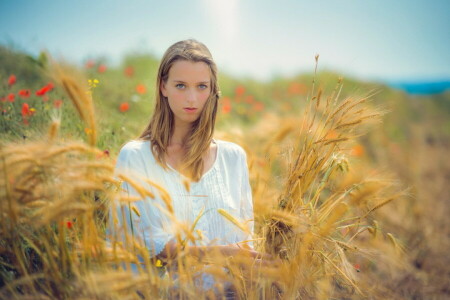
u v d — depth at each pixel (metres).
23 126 2.62
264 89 9.35
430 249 3.26
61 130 2.53
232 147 2.33
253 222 2.24
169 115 2.16
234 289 1.89
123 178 1.62
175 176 2.06
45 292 1.65
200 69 2.03
